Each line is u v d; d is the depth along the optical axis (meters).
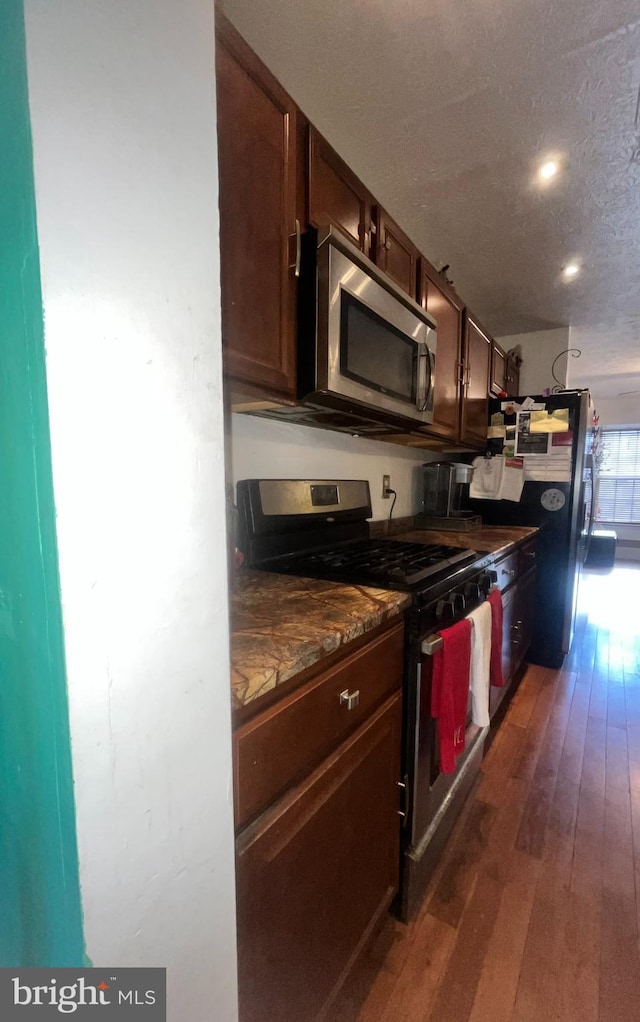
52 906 0.45
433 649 1.14
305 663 0.76
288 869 0.74
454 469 2.71
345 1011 0.98
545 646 2.90
